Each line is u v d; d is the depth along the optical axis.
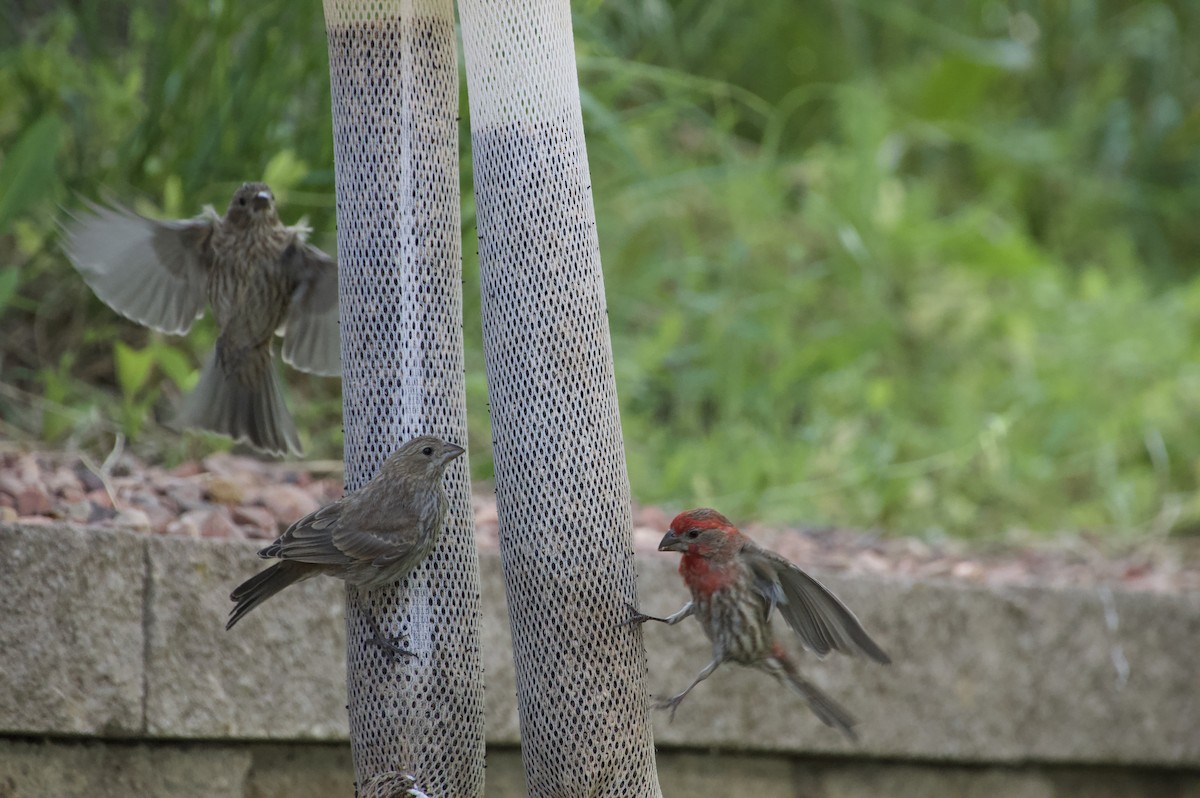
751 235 17.27
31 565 7.54
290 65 12.34
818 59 21.31
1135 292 18.36
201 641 8.06
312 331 8.02
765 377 15.77
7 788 7.54
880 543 12.74
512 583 7.12
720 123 18.28
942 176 21.84
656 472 13.62
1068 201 21.72
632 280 16.30
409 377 6.91
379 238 6.92
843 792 10.38
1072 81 23.06
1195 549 14.70
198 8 12.20
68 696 7.62
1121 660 11.21
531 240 7.00
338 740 8.48
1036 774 11.08
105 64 12.69
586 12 12.59
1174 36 22.81
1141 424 16.09
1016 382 16.36
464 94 11.70
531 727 7.10
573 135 7.11
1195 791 11.73
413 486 6.52
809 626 7.52
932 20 22.17
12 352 11.93
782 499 13.56
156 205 12.12
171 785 8.06
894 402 16.19
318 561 6.36
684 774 9.78
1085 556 13.92
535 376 7.00
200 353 12.20
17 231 11.56
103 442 10.79
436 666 6.86
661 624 9.55
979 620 10.68
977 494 14.86
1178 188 22.53
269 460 11.35
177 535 8.24
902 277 18.11
